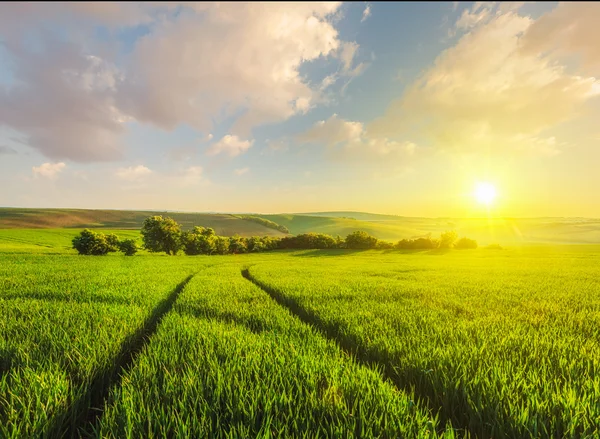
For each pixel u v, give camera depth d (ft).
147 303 28.84
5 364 12.69
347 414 8.73
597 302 31.24
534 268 89.86
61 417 9.09
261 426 8.23
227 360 13.08
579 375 11.66
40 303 27.37
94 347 14.26
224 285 44.42
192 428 8.26
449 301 30.91
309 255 203.72
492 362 12.91
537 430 8.32
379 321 21.20
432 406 10.52
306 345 15.94
